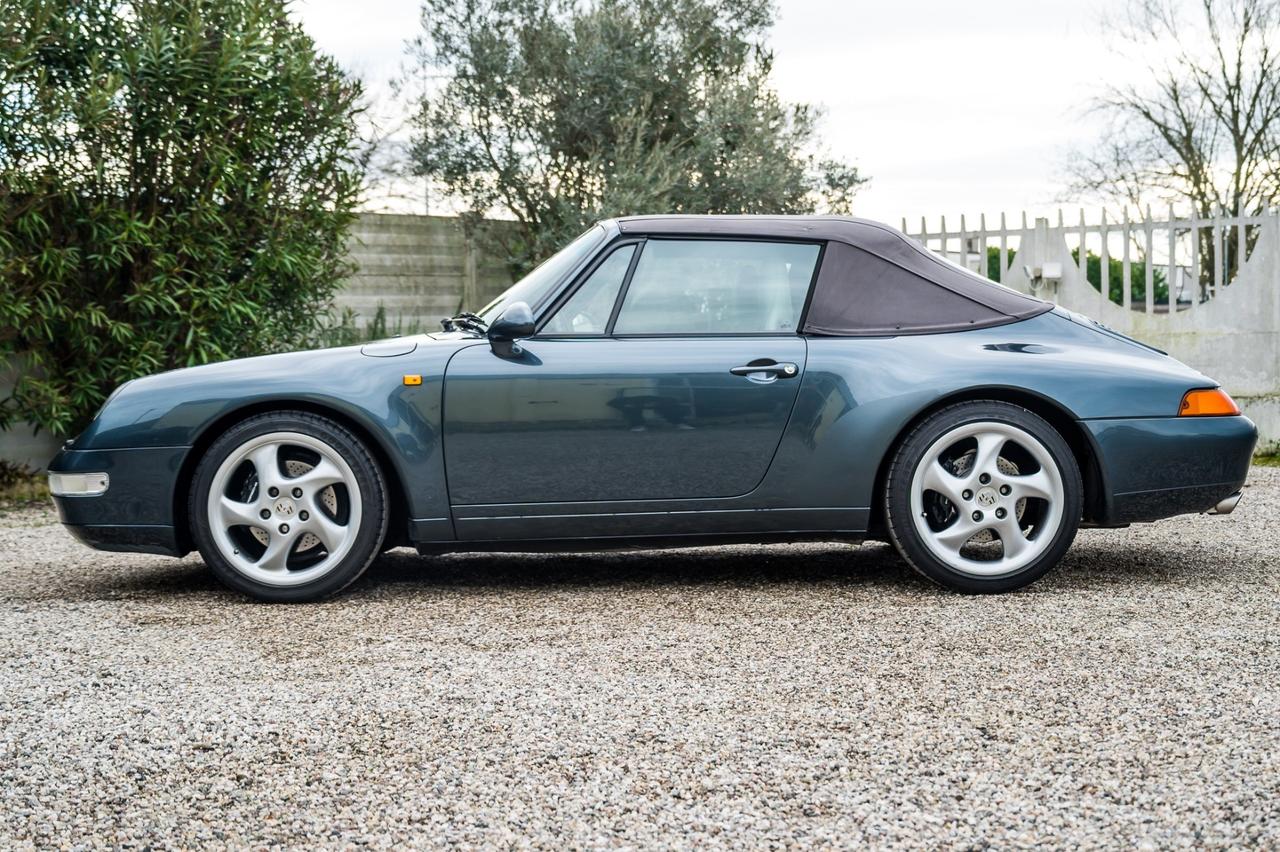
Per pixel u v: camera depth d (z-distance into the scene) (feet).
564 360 13.87
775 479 13.99
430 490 13.85
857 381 13.92
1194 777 8.09
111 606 14.12
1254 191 53.21
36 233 25.80
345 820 7.70
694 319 14.25
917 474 13.93
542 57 41.93
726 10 45.57
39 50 26.32
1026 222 33.60
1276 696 9.83
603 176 40.63
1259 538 17.84
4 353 25.85
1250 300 31.24
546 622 12.92
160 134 26.25
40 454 28.17
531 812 7.76
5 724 9.68
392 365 13.96
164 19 27.17
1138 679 10.37
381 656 11.59
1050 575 15.19
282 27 28.48
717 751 8.79
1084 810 7.61
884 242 14.73
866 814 7.63
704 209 42.34
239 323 27.37
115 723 9.64
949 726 9.24
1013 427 13.88
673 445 13.89
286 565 14.14
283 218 27.86
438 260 40.60
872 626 12.49
